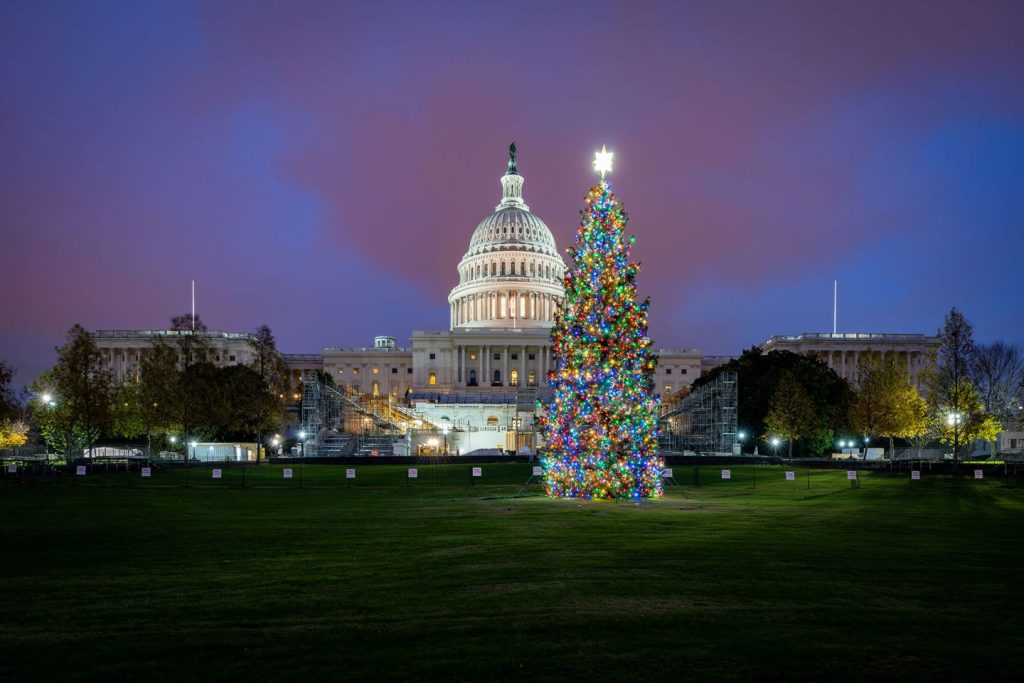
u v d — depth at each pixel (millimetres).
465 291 198500
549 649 11711
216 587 16125
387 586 16156
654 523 27281
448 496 40531
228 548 21406
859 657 11398
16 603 14750
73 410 67625
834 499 38688
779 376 94250
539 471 41219
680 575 17266
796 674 10680
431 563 18859
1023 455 81375
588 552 20484
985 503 36594
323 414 101188
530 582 16547
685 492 43500
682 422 103438
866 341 174875
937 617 13633
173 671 10844
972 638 12352
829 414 91938
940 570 17953
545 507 33562
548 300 194000
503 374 183000
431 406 146250
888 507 34188
